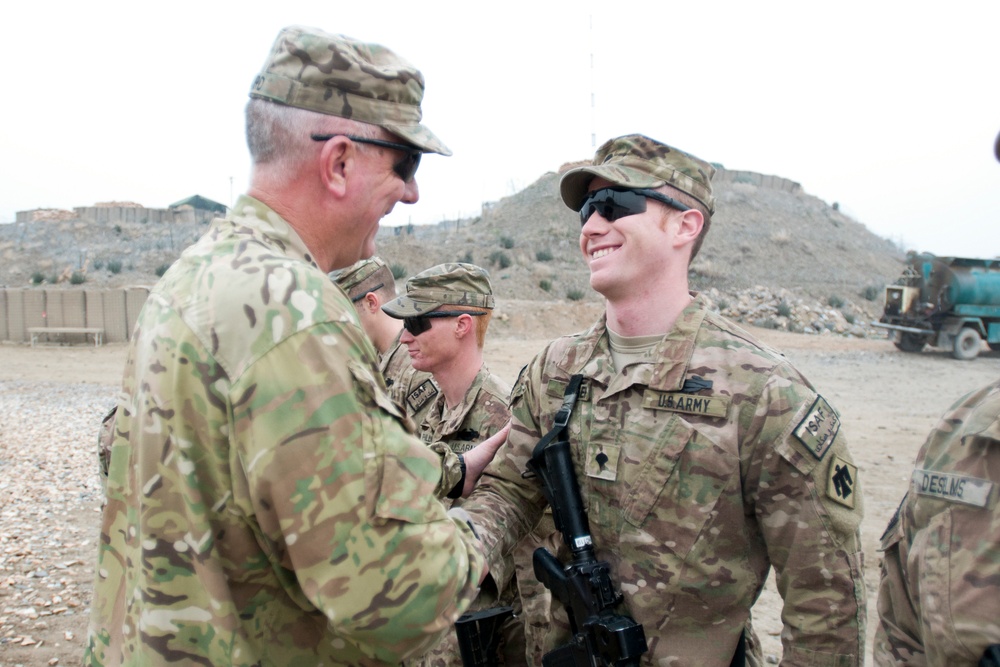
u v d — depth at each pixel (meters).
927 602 1.57
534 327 24.41
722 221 45.19
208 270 1.55
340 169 1.68
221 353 1.46
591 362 2.25
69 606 4.95
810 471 1.92
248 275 1.51
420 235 49.78
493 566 2.25
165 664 1.46
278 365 1.44
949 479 1.60
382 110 1.70
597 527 2.16
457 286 3.12
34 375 16.88
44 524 6.56
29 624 4.68
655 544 2.05
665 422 2.06
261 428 1.42
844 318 33.66
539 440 2.38
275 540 1.48
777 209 49.72
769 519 1.98
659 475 2.04
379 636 1.46
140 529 1.50
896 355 20.02
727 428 1.99
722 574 2.02
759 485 1.99
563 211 44.16
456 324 3.11
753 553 2.08
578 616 2.08
